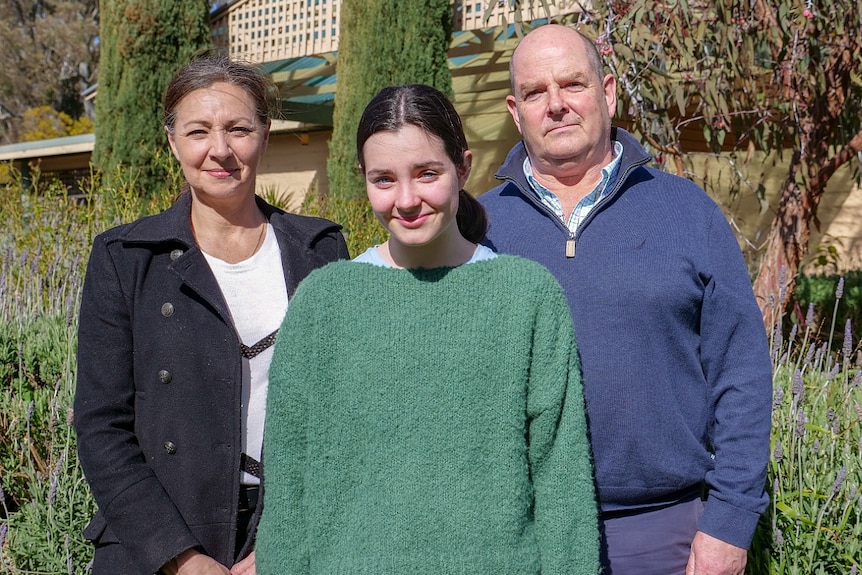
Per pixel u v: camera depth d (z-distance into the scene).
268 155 13.65
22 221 6.49
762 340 2.21
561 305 1.86
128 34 9.61
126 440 2.03
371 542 1.76
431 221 1.78
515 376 1.80
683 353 2.22
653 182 2.36
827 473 2.94
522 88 2.34
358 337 1.83
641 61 5.00
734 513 2.12
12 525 3.23
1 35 34.06
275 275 2.21
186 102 2.10
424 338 1.82
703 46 5.25
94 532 2.07
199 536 2.02
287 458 1.84
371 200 1.81
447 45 8.92
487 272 1.86
